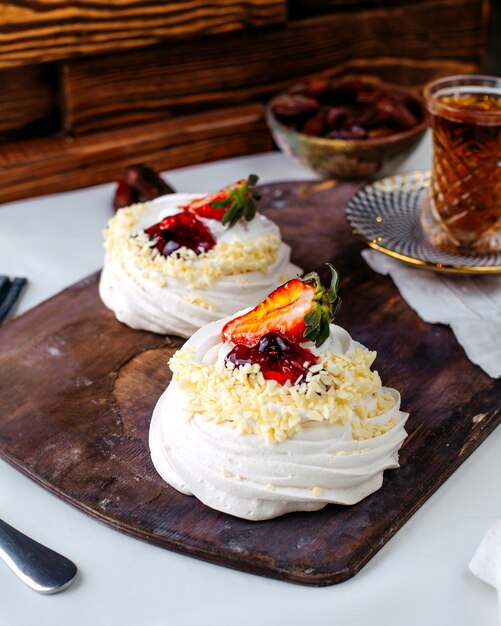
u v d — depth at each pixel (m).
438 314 0.53
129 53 0.68
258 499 0.42
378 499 0.43
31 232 0.62
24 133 0.69
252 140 0.72
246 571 0.41
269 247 0.53
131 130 0.70
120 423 0.47
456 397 0.48
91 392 0.49
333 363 0.43
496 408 0.48
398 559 0.41
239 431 0.42
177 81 0.71
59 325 0.53
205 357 0.45
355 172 0.64
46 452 0.45
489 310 0.54
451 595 0.40
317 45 0.75
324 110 0.65
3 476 0.45
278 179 0.68
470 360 0.51
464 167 0.54
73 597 0.40
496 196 0.55
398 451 0.45
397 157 0.63
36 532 0.42
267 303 0.44
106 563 0.41
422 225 0.58
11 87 0.67
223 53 0.71
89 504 0.43
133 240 0.53
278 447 0.42
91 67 0.67
